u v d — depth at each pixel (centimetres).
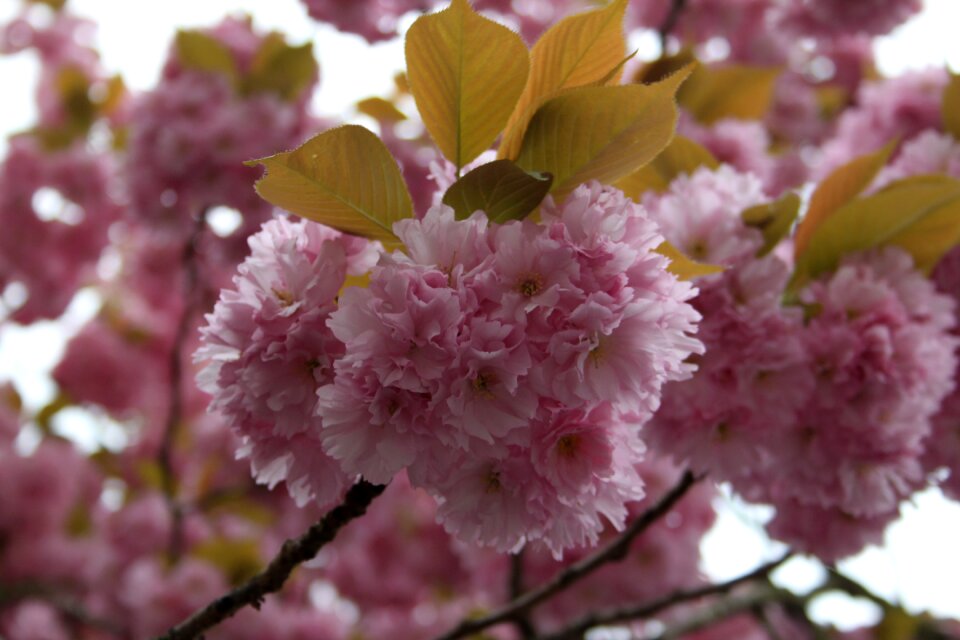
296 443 86
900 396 98
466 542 85
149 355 240
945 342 101
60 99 234
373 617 210
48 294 226
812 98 224
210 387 88
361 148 85
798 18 216
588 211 83
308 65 179
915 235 101
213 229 173
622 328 84
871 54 239
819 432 99
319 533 90
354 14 192
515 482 85
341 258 86
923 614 172
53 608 211
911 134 138
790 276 102
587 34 87
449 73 87
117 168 183
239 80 179
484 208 85
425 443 83
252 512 210
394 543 203
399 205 86
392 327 82
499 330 82
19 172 219
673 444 97
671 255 89
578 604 154
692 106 151
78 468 226
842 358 98
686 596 122
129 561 203
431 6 196
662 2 220
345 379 83
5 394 236
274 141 167
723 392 96
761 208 98
